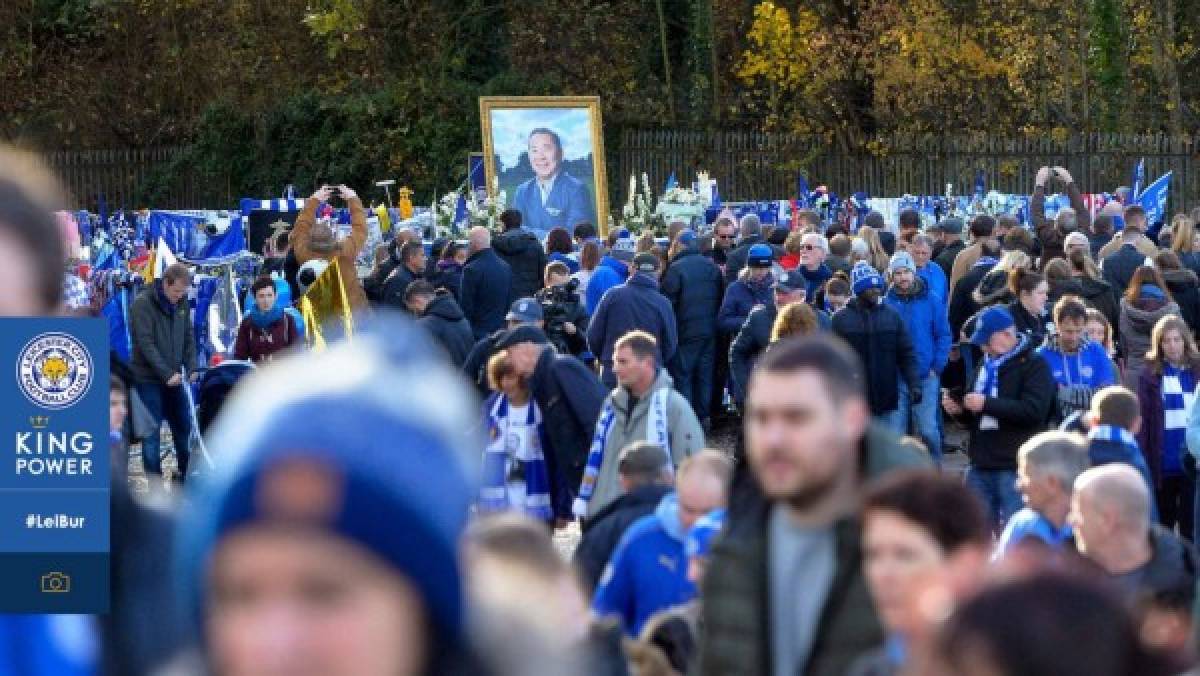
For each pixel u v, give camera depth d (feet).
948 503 14.65
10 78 163.22
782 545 16.85
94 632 8.70
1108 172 134.62
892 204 113.29
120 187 162.81
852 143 146.72
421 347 5.14
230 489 4.84
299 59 161.99
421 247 71.26
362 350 5.09
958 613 8.15
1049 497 26.68
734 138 148.46
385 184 114.11
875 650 16.30
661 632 21.66
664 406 37.11
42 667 8.63
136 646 8.70
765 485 16.78
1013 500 42.01
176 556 5.25
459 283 72.64
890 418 53.26
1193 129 148.56
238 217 99.09
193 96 164.14
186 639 5.22
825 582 16.63
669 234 80.59
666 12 158.61
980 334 42.29
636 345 37.14
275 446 4.83
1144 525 22.57
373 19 156.87
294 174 158.92
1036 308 53.88
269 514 4.82
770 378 16.76
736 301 67.82
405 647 4.95
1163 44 146.20
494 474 40.88
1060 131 147.54
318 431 4.84
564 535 49.85
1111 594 8.23
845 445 16.75
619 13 159.12
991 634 7.95
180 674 5.15
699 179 111.24
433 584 4.94
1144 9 147.95
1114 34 147.33
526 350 40.55
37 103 162.91
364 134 155.84
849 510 16.70
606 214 115.03
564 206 114.42
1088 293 60.70
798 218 84.69
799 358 16.72
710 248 76.95
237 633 4.86
